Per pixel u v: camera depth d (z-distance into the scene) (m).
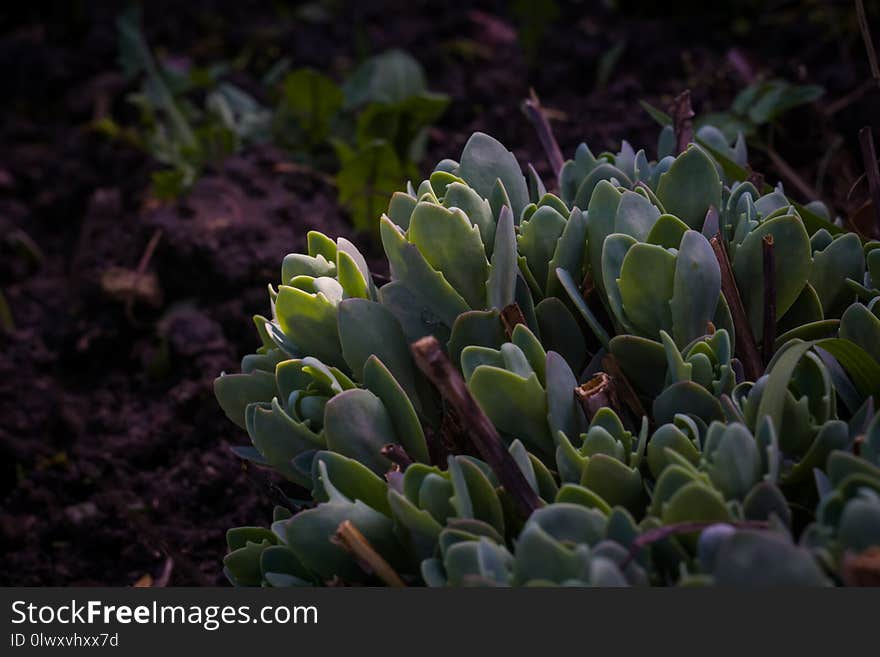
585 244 0.69
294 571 0.65
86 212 1.21
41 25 1.48
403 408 0.65
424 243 0.66
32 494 0.92
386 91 1.15
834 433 0.62
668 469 0.60
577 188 0.73
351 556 0.63
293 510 0.69
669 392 0.64
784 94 0.93
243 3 1.50
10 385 1.01
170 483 0.91
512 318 0.66
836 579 0.59
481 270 0.67
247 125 1.18
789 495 0.63
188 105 1.24
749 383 0.65
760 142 0.93
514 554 0.63
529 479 0.62
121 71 1.38
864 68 1.02
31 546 0.90
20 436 0.97
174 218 1.03
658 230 0.67
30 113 1.38
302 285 0.68
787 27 1.14
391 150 0.96
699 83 1.05
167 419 0.94
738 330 0.67
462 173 0.70
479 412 0.61
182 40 1.43
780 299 0.68
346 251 0.69
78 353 1.03
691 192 0.69
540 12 1.17
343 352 0.66
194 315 0.99
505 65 1.23
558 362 0.64
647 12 1.28
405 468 0.64
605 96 1.06
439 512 0.62
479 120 1.08
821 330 0.67
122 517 0.89
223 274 0.98
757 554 0.56
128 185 1.20
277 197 1.06
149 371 0.98
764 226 0.67
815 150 0.96
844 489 0.59
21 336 1.07
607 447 0.63
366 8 1.42
